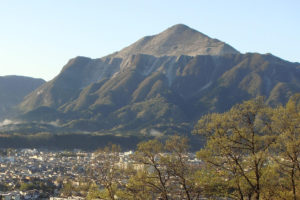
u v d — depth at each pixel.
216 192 42.62
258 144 42.47
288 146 41.00
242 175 41.97
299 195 42.38
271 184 42.62
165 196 44.06
